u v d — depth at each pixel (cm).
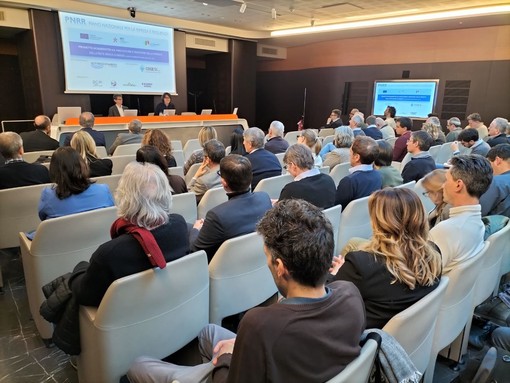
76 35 754
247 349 81
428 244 125
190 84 1289
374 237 128
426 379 157
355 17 835
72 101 780
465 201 162
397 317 105
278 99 1323
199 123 724
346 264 126
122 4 757
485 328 211
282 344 80
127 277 125
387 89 991
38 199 255
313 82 1189
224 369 106
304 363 81
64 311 145
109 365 131
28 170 265
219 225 176
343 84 1098
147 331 137
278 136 451
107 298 123
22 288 258
